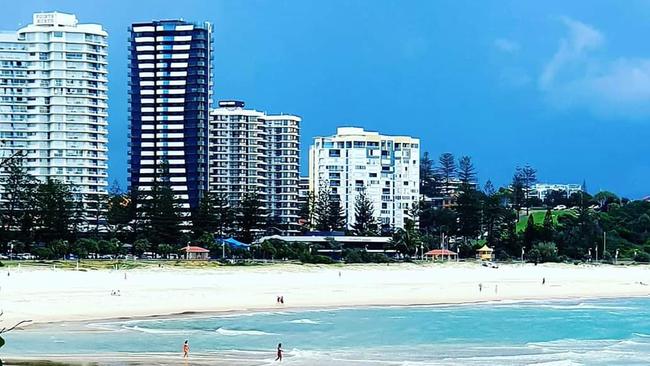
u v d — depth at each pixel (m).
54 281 126.12
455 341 86.31
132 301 111.31
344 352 76.06
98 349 72.31
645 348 83.06
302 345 80.38
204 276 145.12
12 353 68.06
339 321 102.25
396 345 82.12
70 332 84.25
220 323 96.69
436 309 119.38
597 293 149.50
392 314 111.56
